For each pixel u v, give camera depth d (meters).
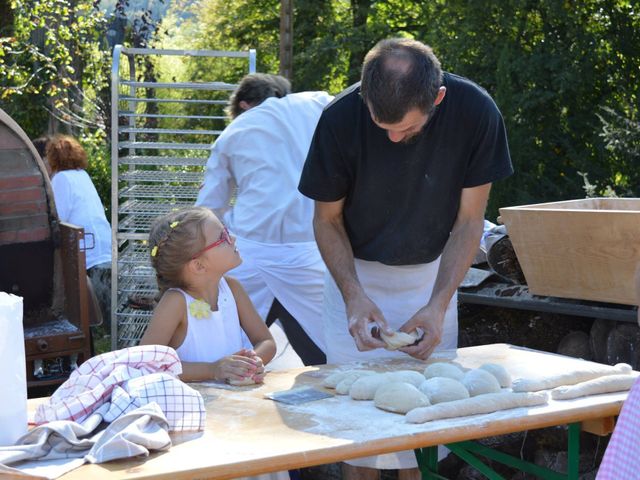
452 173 2.90
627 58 18.44
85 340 4.39
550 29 18.59
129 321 6.26
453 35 19.78
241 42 23.34
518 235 3.57
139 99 6.21
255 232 4.14
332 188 2.94
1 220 4.46
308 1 21.94
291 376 2.64
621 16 18.45
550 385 2.39
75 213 6.54
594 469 3.60
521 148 17.78
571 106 18.36
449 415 2.13
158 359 2.23
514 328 3.97
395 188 2.90
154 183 6.66
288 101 4.26
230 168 4.28
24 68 11.66
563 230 3.37
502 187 17.28
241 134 4.18
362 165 2.88
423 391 2.29
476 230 2.99
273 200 4.14
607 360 3.55
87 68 12.98
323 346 4.22
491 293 3.88
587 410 2.21
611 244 3.23
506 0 18.67
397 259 3.04
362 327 2.77
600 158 17.44
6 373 1.92
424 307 2.86
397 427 2.07
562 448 3.64
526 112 18.09
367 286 3.14
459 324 4.06
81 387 2.18
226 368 2.55
